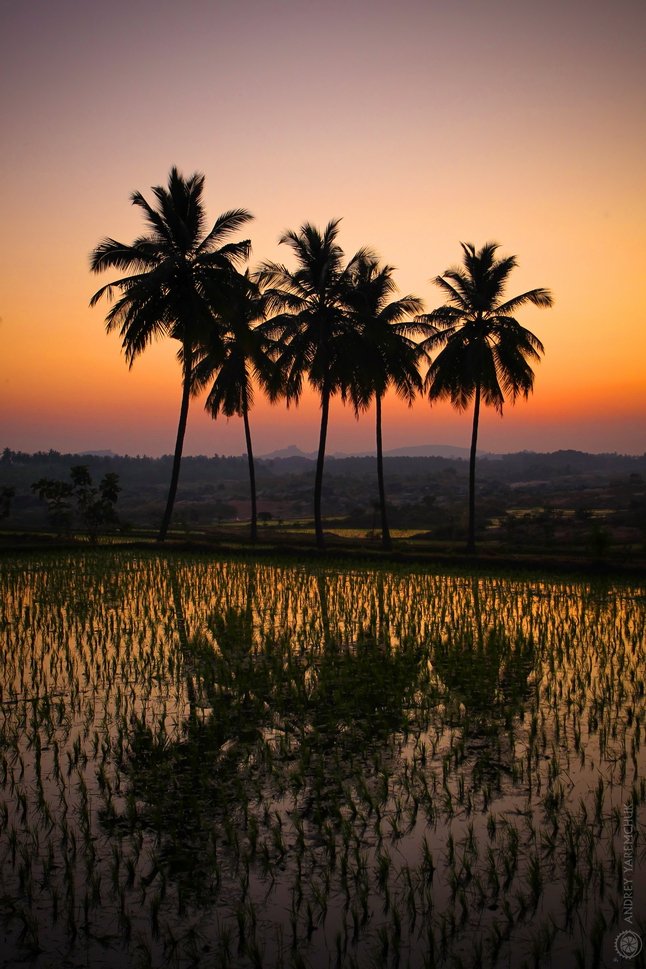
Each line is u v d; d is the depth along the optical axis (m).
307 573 26.08
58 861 6.82
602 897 6.26
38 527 51.25
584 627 16.67
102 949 5.68
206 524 79.12
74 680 12.30
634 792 7.94
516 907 6.14
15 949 5.68
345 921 6.00
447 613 18.59
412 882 6.48
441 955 5.58
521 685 12.16
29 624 16.53
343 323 35.88
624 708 10.96
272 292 35.09
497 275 35.69
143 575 24.80
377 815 7.68
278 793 8.18
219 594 21.05
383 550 35.91
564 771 8.71
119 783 8.38
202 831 7.35
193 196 33.84
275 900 6.27
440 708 11.05
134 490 152.50
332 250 35.00
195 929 5.91
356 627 16.77
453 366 36.56
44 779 8.46
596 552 29.23
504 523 58.81
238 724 10.34
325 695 11.66
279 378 36.00
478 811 7.75
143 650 14.29
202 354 39.28
